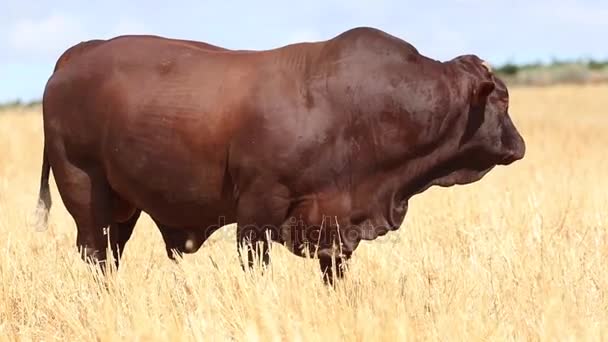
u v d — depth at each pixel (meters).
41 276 27.91
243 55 27.03
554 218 37.00
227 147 26.14
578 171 57.50
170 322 22.84
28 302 26.16
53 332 24.69
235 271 24.78
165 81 26.89
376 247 29.97
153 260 30.89
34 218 30.31
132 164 27.19
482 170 27.62
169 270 28.16
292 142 25.42
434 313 23.69
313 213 25.88
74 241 35.28
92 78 27.92
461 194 43.12
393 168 26.55
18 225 35.47
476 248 30.52
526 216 36.03
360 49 26.17
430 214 38.03
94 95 27.81
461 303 24.12
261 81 26.08
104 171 28.47
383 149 26.16
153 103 26.75
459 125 26.75
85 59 28.41
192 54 27.33
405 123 26.16
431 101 26.25
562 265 27.31
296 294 23.48
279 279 24.89
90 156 28.45
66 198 29.12
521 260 28.00
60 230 37.41
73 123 28.33
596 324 22.27
